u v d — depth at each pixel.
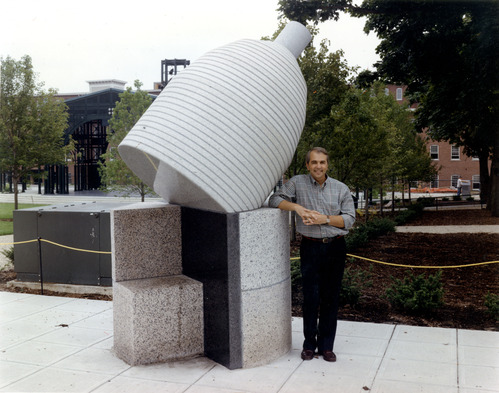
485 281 7.72
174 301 4.66
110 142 16.38
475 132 11.71
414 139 16.94
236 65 4.54
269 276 4.52
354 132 12.76
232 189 4.30
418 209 18.44
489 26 9.66
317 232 4.43
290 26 5.46
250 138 4.37
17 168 17.28
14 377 4.25
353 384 4.00
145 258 5.02
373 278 8.07
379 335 5.28
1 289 7.81
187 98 4.39
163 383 4.09
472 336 5.20
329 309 4.57
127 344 4.60
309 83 11.55
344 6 10.14
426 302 5.95
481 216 15.67
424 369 4.31
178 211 5.20
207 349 4.76
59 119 18.03
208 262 4.64
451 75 10.88
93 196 33.91
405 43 10.84
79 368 4.46
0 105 16.70
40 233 7.73
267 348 4.53
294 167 12.31
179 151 4.20
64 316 6.13
